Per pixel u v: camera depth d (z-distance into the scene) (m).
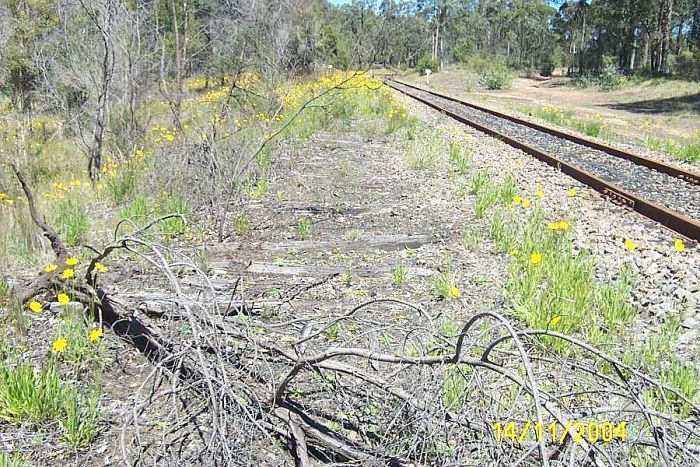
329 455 2.86
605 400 3.15
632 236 6.26
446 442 2.55
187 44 13.00
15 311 3.90
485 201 7.37
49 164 11.88
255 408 2.94
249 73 11.88
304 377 3.41
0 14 13.71
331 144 13.08
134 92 12.24
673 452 2.51
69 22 12.77
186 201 7.36
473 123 16.50
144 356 3.74
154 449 2.86
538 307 4.20
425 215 7.26
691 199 8.19
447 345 2.93
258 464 2.79
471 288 4.90
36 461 2.81
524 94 42.91
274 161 10.27
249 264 5.32
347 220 7.09
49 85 12.80
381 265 5.50
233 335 3.39
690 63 44.34
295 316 4.23
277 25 11.91
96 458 2.83
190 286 4.78
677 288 4.79
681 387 3.25
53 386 3.15
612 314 4.21
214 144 7.64
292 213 7.36
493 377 3.28
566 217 6.94
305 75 16.23
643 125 20.97
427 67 65.88
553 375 3.40
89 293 4.11
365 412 3.09
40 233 5.73
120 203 8.11
